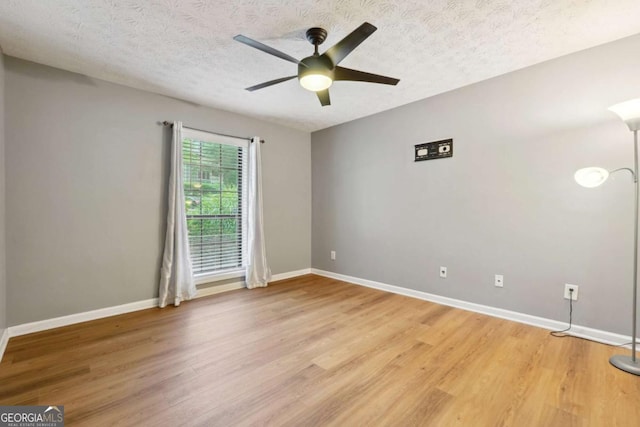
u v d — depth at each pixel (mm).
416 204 3652
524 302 2844
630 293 2322
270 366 2098
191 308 3303
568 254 2594
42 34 2221
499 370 2031
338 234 4629
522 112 2809
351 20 2078
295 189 4832
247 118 4199
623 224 2346
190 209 3695
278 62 2674
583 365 2082
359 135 4289
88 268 2941
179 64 2705
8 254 2527
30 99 2621
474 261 3170
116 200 3104
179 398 1745
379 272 4090
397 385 1870
